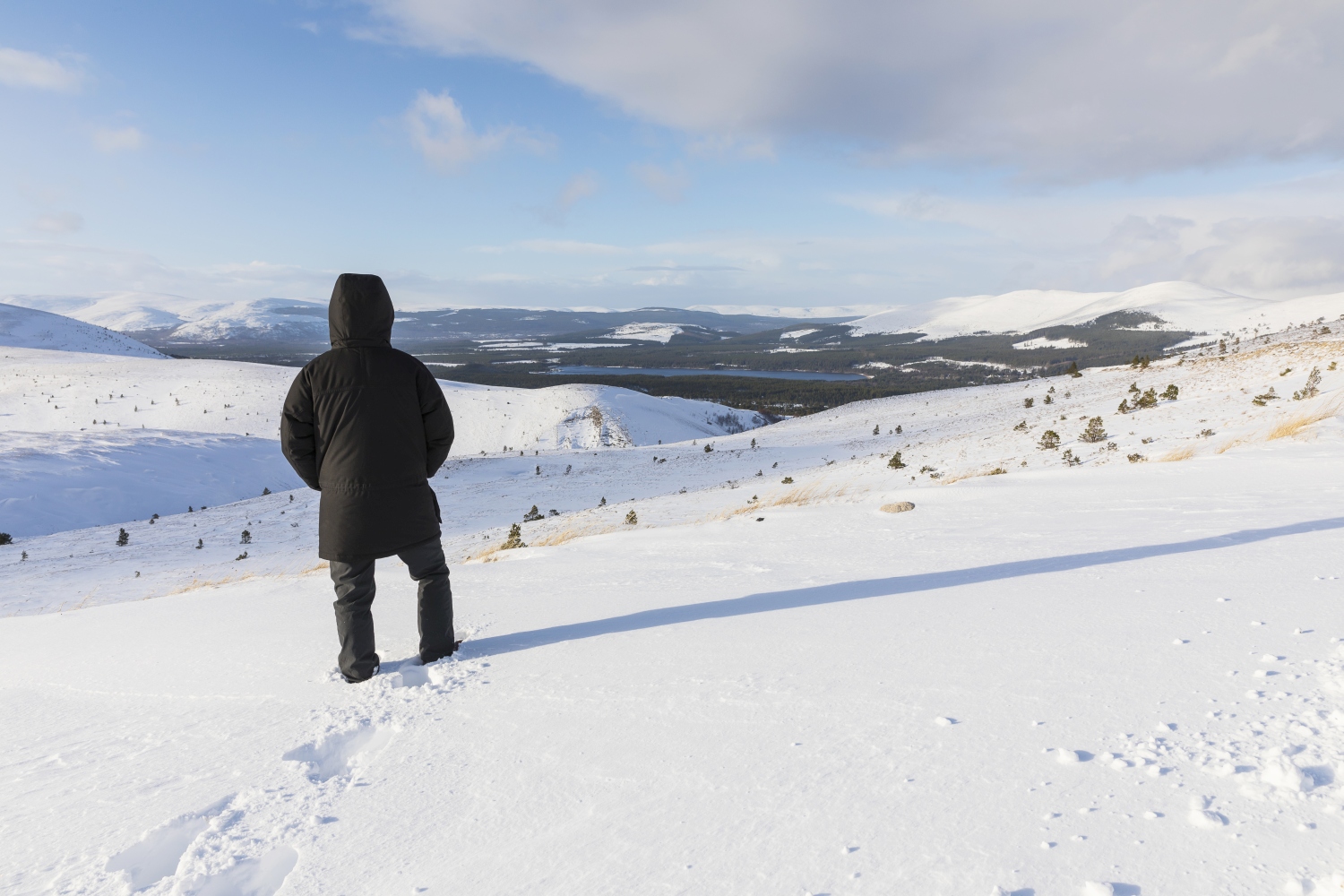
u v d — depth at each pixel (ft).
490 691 9.07
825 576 15.12
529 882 4.85
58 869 5.59
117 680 11.59
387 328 10.35
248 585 22.77
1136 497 24.66
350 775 6.95
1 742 9.04
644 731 7.28
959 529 20.95
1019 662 8.21
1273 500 20.68
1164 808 4.85
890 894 4.23
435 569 10.91
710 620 11.73
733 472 134.92
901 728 6.70
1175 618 9.38
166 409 323.78
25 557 97.71
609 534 29.63
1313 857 4.14
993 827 4.86
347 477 9.83
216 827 5.99
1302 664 7.17
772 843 4.97
